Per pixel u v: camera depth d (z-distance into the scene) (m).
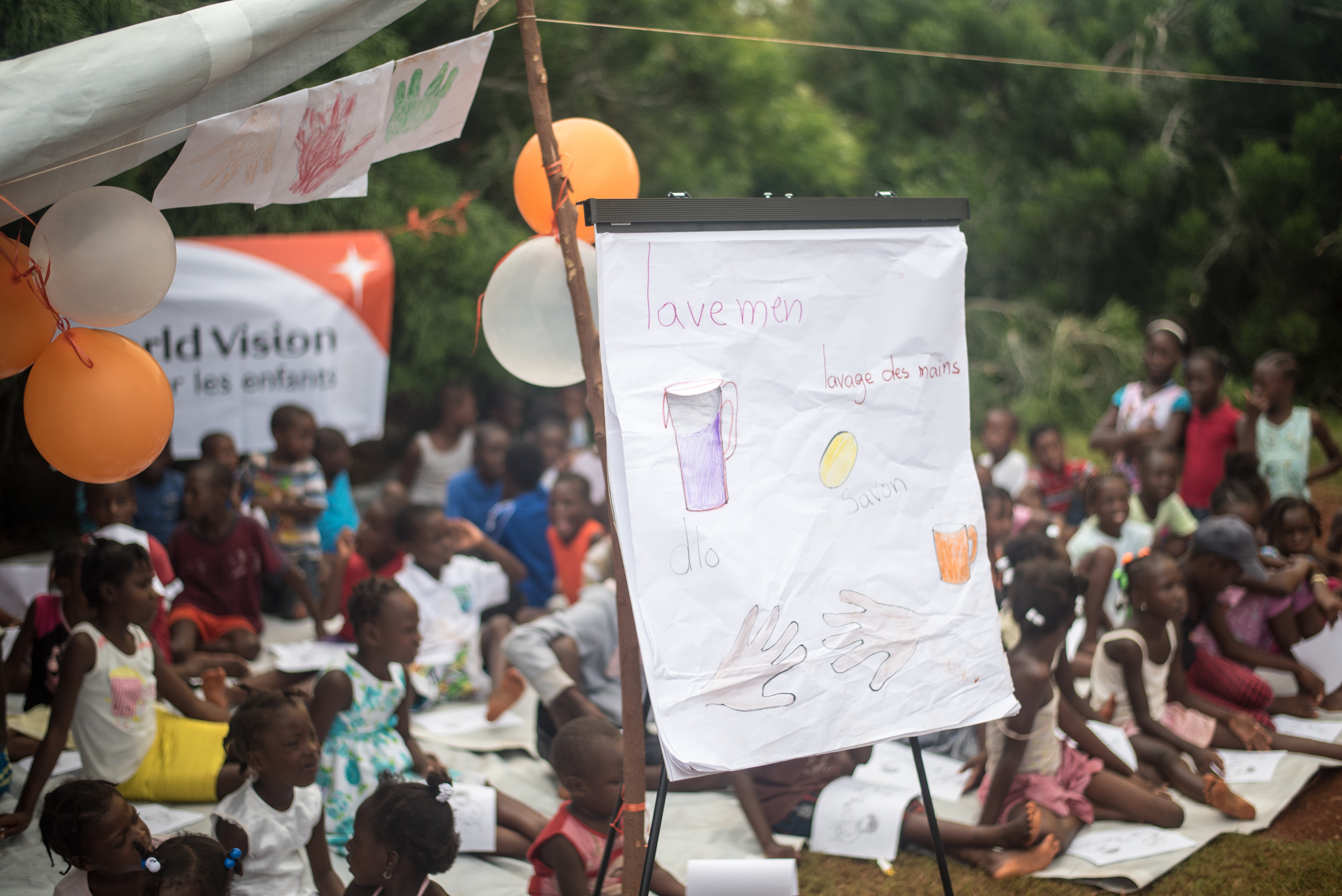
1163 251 10.34
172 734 3.39
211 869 2.22
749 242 2.16
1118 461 5.64
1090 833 3.14
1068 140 10.98
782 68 10.30
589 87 9.01
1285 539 4.18
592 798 2.66
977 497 2.37
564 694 3.42
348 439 6.37
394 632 3.07
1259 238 9.88
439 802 2.42
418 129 2.29
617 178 2.51
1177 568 3.52
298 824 2.66
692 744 2.01
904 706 2.23
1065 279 10.92
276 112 1.99
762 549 2.12
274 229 6.55
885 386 2.28
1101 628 4.35
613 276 2.05
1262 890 2.82
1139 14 10.55
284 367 6.14
